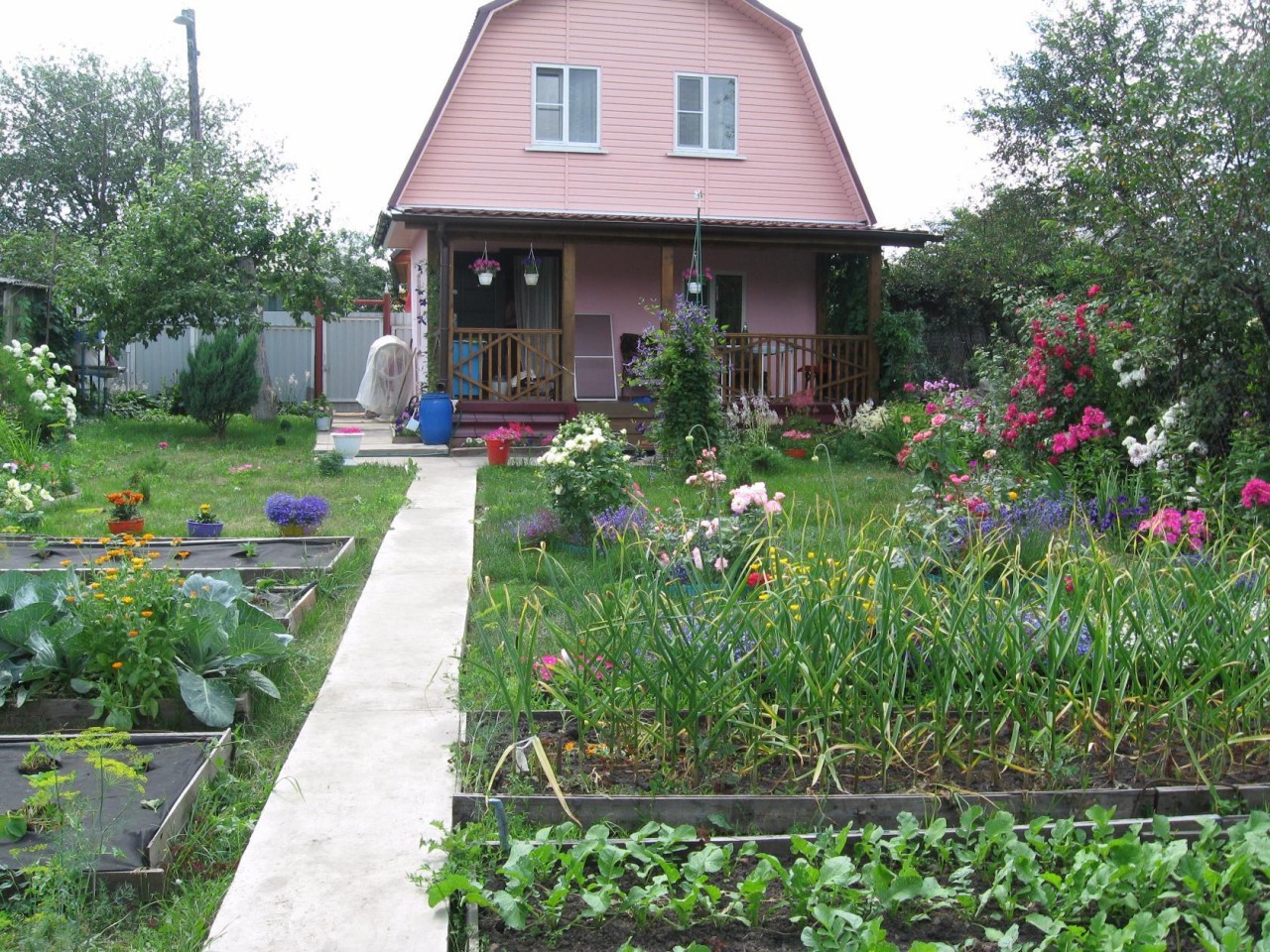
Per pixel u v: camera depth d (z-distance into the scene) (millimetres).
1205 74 7520
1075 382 9211
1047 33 17328
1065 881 2930
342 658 5285
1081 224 9062
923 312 20031
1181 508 7543
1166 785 3705
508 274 16766
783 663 3723
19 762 3828
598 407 15516
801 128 17578
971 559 4473
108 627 4434
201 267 15859
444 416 14188
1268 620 3920
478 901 2877
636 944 2842
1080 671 3760
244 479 11297
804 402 15469
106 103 33562
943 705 3768
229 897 3086
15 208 33875
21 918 2938
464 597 6449
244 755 4145
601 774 3814
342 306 17344
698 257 14234
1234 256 7461
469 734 4242
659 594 4035
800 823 3477
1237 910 2686
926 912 2947
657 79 17094
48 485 9922
